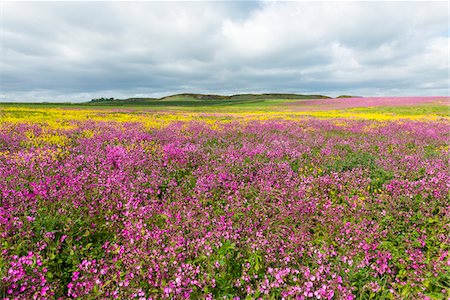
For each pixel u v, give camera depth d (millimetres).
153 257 4547
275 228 5785
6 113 29062
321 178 8383
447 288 4293
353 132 20062
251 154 11602
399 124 25109
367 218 6289
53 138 14367
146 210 6172
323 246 5082
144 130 18844
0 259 4336
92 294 3967
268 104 87750
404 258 4953
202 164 10305
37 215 5832
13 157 9969
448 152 12508
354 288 4254
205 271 4516
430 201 6773
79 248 5031
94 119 27375
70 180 7516
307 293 4023
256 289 4211
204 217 5957
